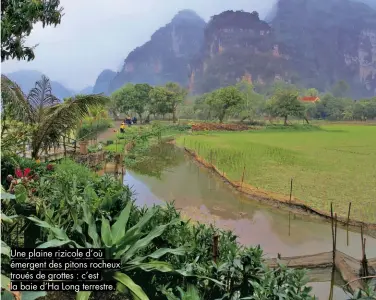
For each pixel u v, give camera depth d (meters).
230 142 29.55
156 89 56.19
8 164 6.41
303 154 21.69
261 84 137.25
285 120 55.91
